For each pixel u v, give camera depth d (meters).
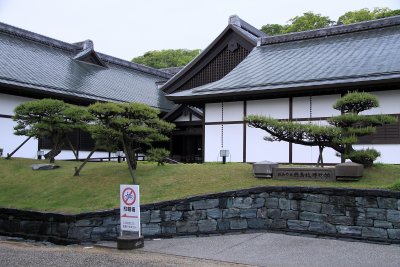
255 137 16.08
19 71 19.42
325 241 8.48
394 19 18.41
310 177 9.96
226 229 9.29
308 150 14.92
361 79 13.02
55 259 7.07
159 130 12.15
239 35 20.94
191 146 25.53
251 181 10.33
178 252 7.65
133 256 7.32
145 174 11.83
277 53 19.50
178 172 11.80
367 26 18.97
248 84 15.74
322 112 14.66
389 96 13.42
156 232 8.90
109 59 29.62
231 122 16.72
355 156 10.38
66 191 10.92
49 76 21.05
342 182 9.56
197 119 24.11
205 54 21.48
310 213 9.05
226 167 12.16
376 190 8.38
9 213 9.78
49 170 13.21
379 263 6.73
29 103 13.91
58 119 13.92
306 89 13.99
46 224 9.09
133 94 25.70
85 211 8.91
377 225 8.32
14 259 7.07
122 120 10.85
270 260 7.01
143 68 32.47
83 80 23.47
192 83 22.38
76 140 20.91
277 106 15.64
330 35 19.88
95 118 12.14
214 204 9.29
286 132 10.48
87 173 12.40
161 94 28.95
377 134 13.58
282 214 9.38
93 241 8.67
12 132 18.17
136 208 7.99
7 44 22.53
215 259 7.10
